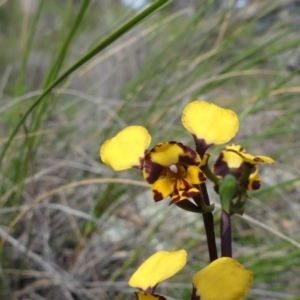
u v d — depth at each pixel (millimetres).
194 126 167
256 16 386
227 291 151
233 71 378
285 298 282
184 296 312
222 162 180
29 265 326
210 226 169
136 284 157
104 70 542
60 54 272
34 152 343
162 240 342
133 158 169
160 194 161
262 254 323
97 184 361
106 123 375
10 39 789
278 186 329
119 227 356
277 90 344
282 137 425
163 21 372
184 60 394
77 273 325
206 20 411
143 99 382
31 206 291
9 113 414
